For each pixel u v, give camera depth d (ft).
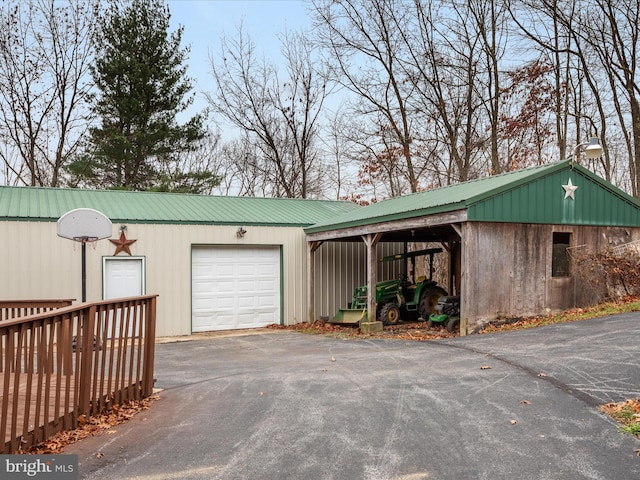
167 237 41.52
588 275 33.96
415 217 33.30
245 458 12.35
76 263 38.32
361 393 17.78
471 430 13.80
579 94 69.56
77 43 74.33
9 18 69.05
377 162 79.87
